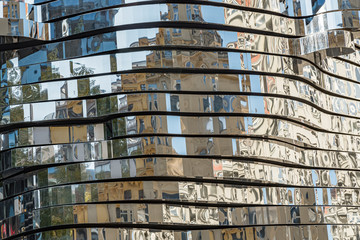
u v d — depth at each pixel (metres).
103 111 10.32
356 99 13.09
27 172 10.42
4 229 10.45
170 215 9.95
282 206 10.74
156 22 10.34
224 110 10.39
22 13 10.43
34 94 10.52
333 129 12.23
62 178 10.23
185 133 10.13
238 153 10.31
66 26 10.57
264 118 10.62
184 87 10.23
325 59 12.13
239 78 10.53
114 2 10.34
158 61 10.16
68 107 10.43
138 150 10.02
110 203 10.08
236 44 10.56
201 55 10.36
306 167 11.87
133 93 10.16
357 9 11.30
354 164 12.52
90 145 10.34
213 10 10.42
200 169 10.10
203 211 10.13
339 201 11.77
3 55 10.77
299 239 10.85
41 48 10.65
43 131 10.41
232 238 10.26
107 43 10.25
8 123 10.50
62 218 10.09
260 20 10.91
